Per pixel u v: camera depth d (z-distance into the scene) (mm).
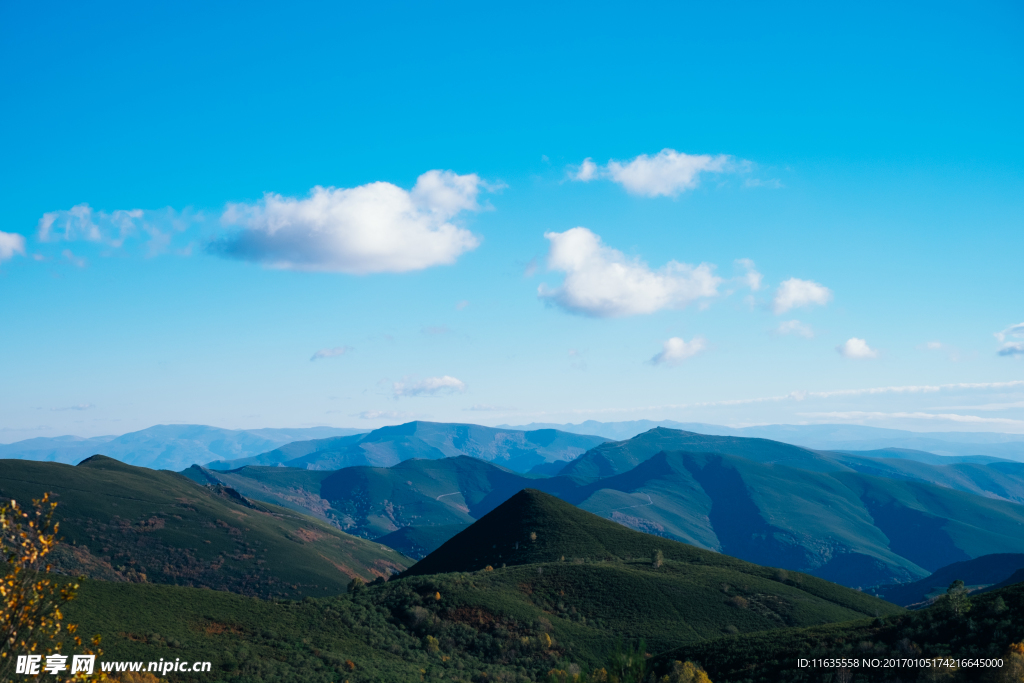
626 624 113500
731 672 65875
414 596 115125
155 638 75312
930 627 63406
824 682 57656
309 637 91812
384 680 77125
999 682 49438
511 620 109250
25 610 16922
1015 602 61781
